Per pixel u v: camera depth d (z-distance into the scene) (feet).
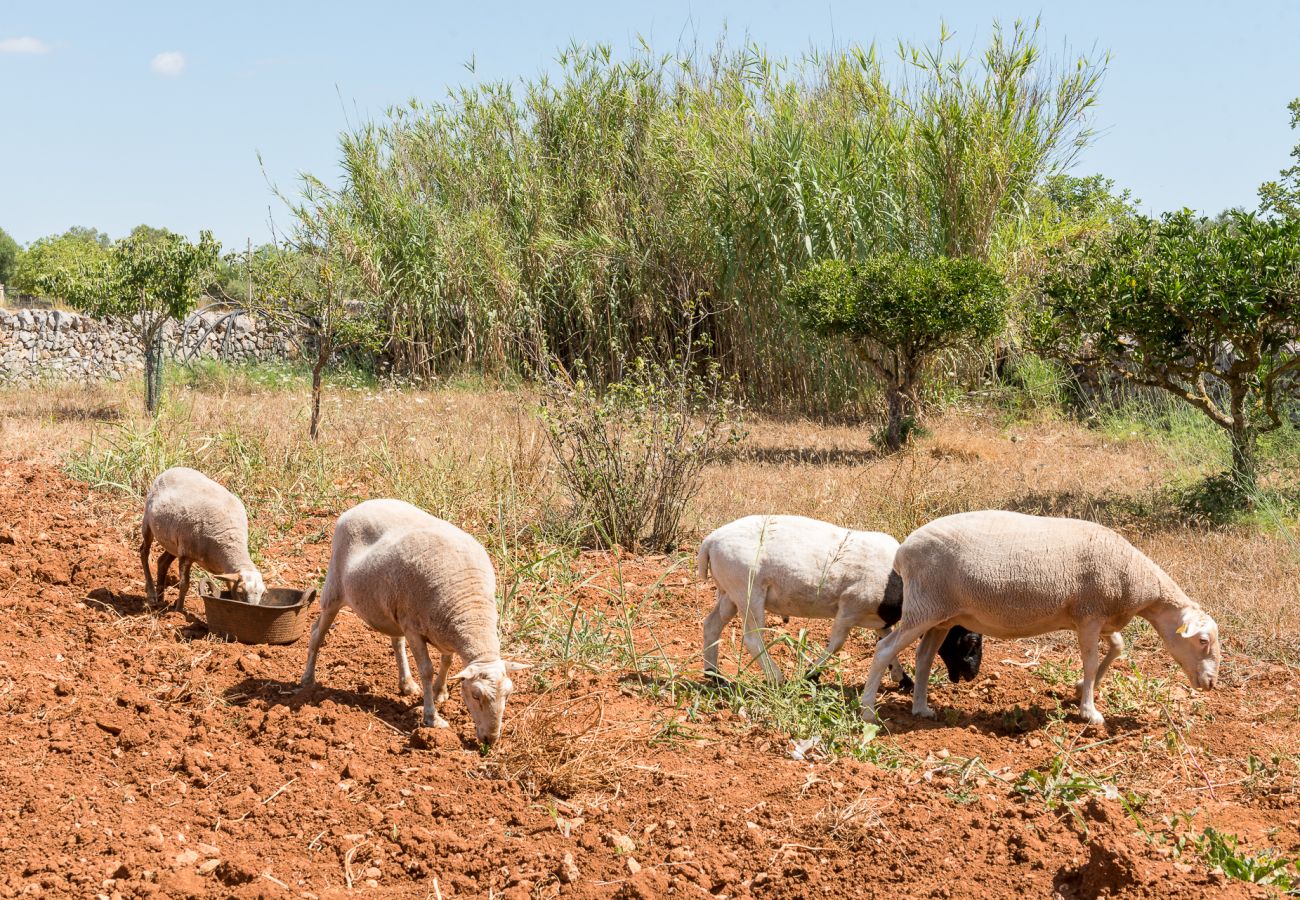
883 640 21.06
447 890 14.37
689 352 38.29
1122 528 36.22
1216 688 22.98
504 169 82.84
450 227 79.82
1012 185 64.64
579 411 34.73
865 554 21.59
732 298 69.00
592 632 24.39
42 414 58.39
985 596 20.18
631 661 23.48
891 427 54.34
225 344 82.17
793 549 21.67
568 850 15.39
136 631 23.49
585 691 21.74
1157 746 19.89
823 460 50.44
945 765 18.60
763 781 17.65
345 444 43.39
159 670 21.48
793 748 19.08
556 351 79.82
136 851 14.61
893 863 15.07
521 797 17.01
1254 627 25.94
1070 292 41.24
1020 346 62.75
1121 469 47.29
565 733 18.90
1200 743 20.10
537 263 79.10
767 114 72.02
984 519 20.85
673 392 35.45
